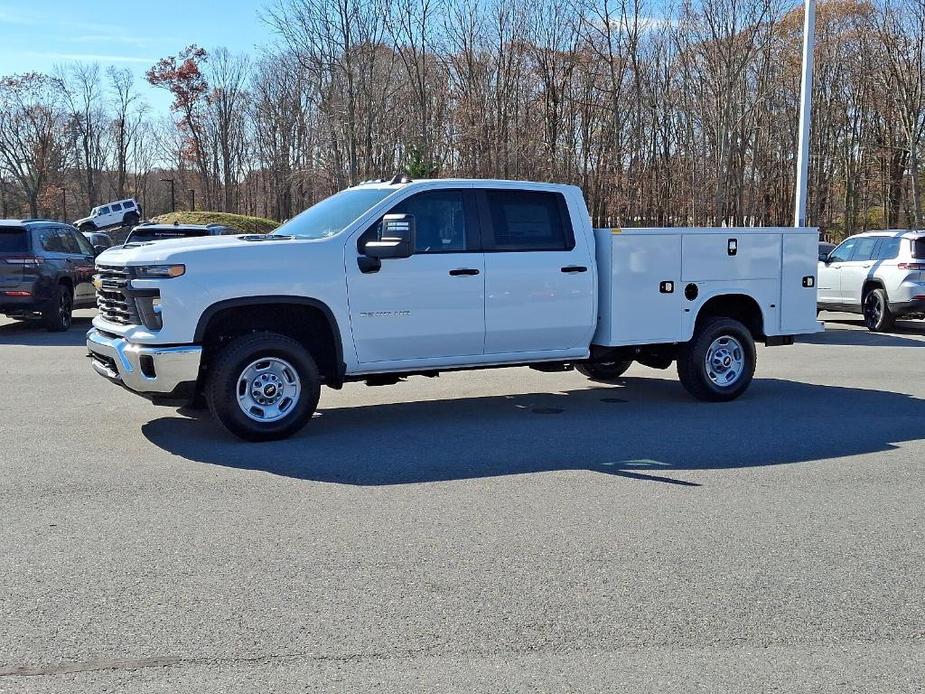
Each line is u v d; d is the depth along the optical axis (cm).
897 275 1667
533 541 529
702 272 948
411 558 500
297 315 795
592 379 1139
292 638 402
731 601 448
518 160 4219
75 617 422
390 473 676
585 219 894
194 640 400
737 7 4025
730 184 4188
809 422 876
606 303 902
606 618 426
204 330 739
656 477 672
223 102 7750
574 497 618
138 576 472
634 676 371
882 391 1060
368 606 437
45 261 1547
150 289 730
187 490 627
